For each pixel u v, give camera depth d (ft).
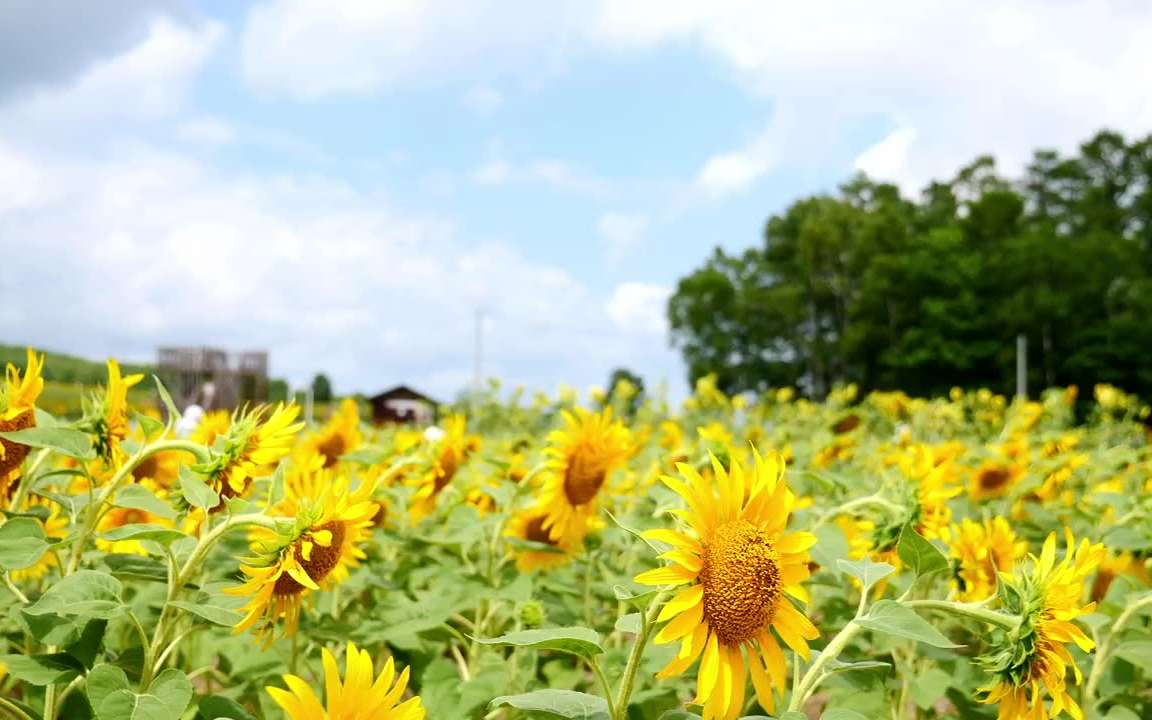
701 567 5.26
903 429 33.55
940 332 153.89
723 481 5.42
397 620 9.56
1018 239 158.92
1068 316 143.43
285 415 7.50
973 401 42.52
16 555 6.42
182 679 5.98
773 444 19.33
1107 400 36.17
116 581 6.30
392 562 12.57
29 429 6.80
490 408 32.53
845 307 183.42
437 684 8.84
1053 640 5.95
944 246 163.53
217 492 7.12
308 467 7.98
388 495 11.91
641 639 5.27
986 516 10.42
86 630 6.62
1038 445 19.39
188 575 6.43
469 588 9.85
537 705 5.29
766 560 5.33
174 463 10.10
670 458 13.39
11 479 7.63
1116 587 10.11
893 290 163.63
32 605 5.98
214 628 8.80
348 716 4.74
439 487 13.00
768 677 5.78
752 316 186.09
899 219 178.29
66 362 108.27
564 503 10.92
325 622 8.78
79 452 6.89
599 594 11.07
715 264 199.93
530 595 9.39
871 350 165.58
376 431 20.40
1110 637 8.42
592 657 5.26
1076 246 151.64
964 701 8.59
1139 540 10.11
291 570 6.23
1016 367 145.59
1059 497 16.85
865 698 8.54
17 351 107.14
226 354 91.35
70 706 7.93
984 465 15.80
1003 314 146.72
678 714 5.36
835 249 181.78
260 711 8.94
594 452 10.83
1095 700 8.72
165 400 7.37
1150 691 10.30
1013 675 6.00
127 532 6.15
